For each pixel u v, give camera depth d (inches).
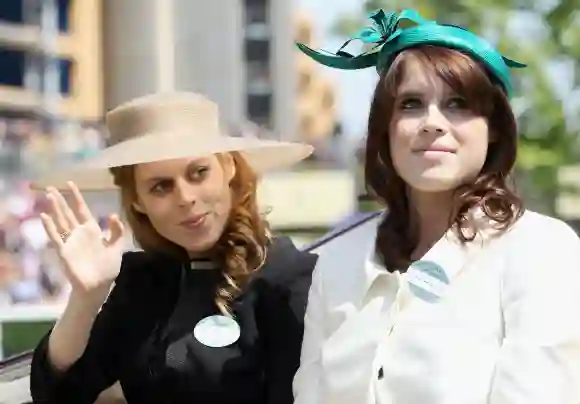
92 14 741.9
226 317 87.4
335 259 75.4
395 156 70.6
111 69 751.1
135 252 92.2
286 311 87.8
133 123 90.0
